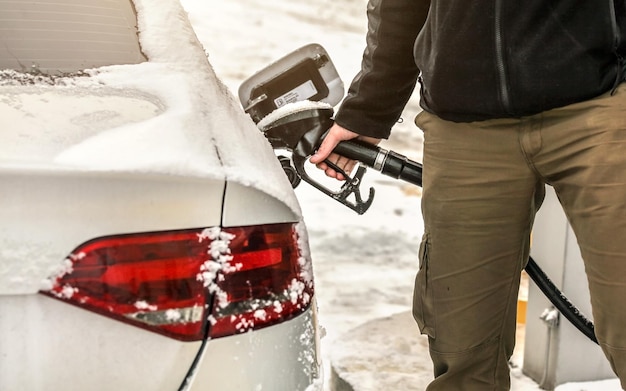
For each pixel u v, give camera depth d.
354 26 9.52
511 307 1.96
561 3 1.53
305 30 9.20
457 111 1.70
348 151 2.08
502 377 2.01
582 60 1.53
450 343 1.93
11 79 1.39
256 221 1.22
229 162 1.24
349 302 4.06
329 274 4.46
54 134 1.18
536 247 2.60
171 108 1.33
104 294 1.10
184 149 1.20
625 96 1.55
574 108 1.58
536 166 1.69
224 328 1.17
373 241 5.02
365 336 3.05
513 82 1.59
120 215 1.11
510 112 1.63
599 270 1.59
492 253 1.83
